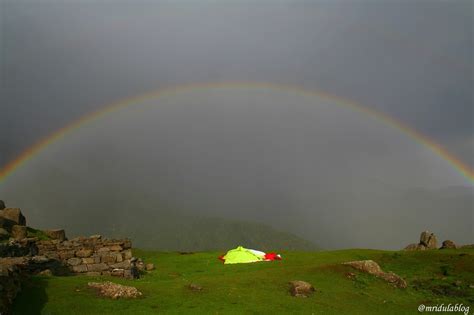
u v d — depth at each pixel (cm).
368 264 3297
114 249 3625
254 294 2455
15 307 1812
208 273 3612
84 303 1986
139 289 2320
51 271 2936
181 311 2055
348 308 2442
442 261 4003
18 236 3962
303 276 2959
